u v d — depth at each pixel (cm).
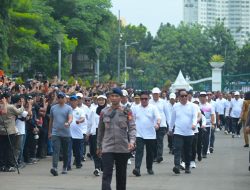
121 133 1683
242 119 3731
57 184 2095
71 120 2369
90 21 7769
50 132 2388
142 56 12862
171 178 2286
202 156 3127
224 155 3272
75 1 7644
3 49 4462
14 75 5462
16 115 2466
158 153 2866
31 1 5906
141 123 2358
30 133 2739
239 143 4125
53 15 7550
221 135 4888
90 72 8938
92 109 2450
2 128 2431
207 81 8712
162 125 2869
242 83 7050
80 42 7825
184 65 12525
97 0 7931
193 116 2402
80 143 2617
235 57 12356
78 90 3434
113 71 11481
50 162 2842
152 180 2223
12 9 5019
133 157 3069
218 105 5066
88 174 2402
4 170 2470
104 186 1645
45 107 2880
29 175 2350
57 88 3041
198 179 2264
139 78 12494
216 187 2062
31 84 3061
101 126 1712
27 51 5275
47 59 6062
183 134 2403
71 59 8250
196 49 12531
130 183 2136
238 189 2027
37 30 5897
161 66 12531
